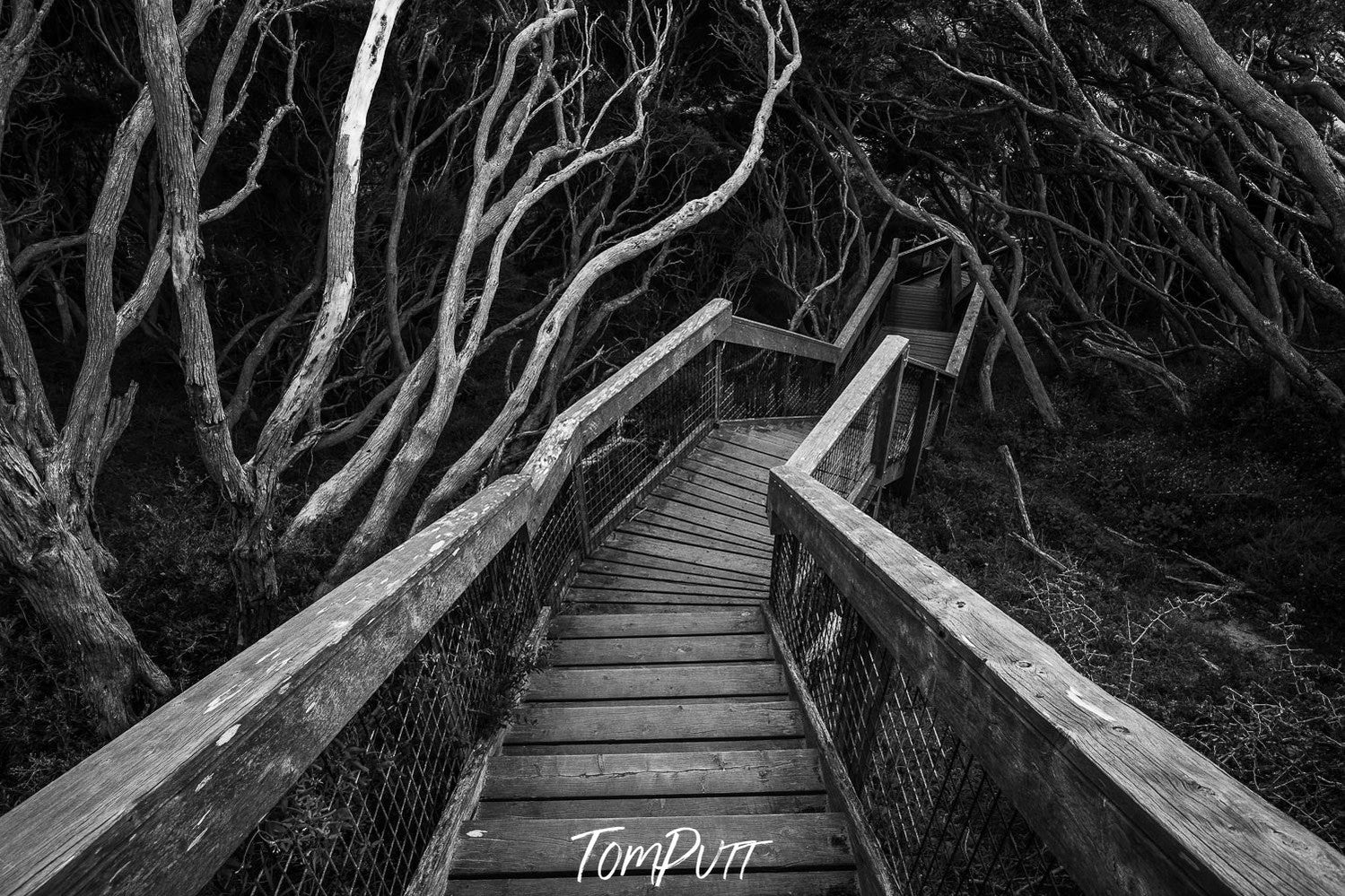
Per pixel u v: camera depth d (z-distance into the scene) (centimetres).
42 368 750
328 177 809
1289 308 1513
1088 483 981
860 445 584
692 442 705
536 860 222
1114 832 100
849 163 1628
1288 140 794
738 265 1372
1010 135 1495
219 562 395
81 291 841
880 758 220
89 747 314
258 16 513
